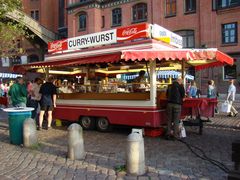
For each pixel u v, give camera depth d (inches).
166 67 533.0
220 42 1237.1
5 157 309.4
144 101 394.6
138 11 1456.7
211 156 301.0
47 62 461.7
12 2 422.9
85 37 462.6
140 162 247.4
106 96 432.1
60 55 498.9
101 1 1566.2
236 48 1198.9
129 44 407.8
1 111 771.4
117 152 319.6
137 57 339.9
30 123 346.6
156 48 384.2
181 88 380.2
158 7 1387.8
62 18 1919.3
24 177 249.3
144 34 391.9
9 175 254.7
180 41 469.7
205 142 363.9
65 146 349.1
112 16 1539.1
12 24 455.2
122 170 256.4
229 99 612.1
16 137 364.8
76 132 296.7
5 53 621.3
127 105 410.6
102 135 415.2
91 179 240.1
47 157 305.0
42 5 1966.0
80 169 265.0
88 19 1574.8
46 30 1736.0
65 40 494.3
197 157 297.9
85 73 563.2
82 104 459.8
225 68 1206.9
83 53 463.5
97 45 446.6
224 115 624.1
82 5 1590.8
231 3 1215.6
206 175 245.4
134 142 246.8
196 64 500.7
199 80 1246.3
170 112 380.8
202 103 397.1
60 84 553.3
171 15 1355.8
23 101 457.1
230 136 401.1
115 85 453.4
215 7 1248.8
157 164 275.6
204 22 1272.1
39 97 492.4
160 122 394.9
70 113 474.9
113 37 426.3
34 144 346.3
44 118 513.7
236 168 211.8
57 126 493.0
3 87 1104.2
